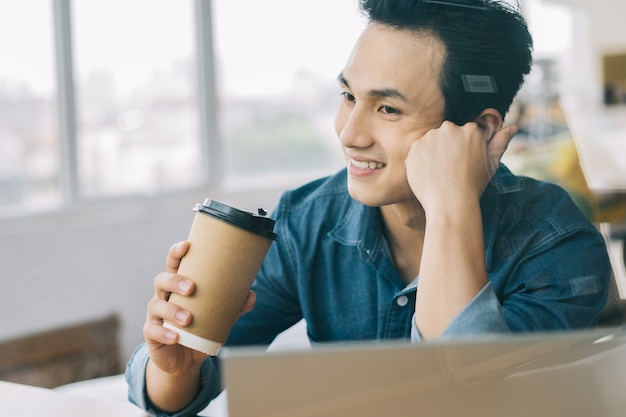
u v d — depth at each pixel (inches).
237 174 150.7
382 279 37.5
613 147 31.9
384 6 33.7
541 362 24.9
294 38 133.5
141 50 141.1
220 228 30.6
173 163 146.5
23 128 126.2
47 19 128.0
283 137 141.6
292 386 23.2
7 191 124.6
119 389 53.7
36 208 127.9
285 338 42.1
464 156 32.8
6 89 123.9
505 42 32.5
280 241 41.0
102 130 136.2
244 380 23.1
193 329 31.3
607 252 32.3
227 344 40.7
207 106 149.9
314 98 136.4
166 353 35.7
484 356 24.2
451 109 33.2
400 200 35.3
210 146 149.9
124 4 138.3
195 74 149.3
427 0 33.0
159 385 37.6
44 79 128.3
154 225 135.8
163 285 31.6
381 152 34.7
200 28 148.0
